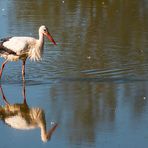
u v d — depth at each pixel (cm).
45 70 1728
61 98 1497
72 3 2683
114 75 1675
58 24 2306
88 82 1616
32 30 2198
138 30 2231
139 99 1483
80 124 1335
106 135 1266
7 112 1427
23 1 2712
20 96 1523
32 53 1669
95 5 2655
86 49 1961
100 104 1451
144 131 1280
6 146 1222
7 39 1694
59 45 2011
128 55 1886
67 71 1714
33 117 1388
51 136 1270
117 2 2711
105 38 2114
